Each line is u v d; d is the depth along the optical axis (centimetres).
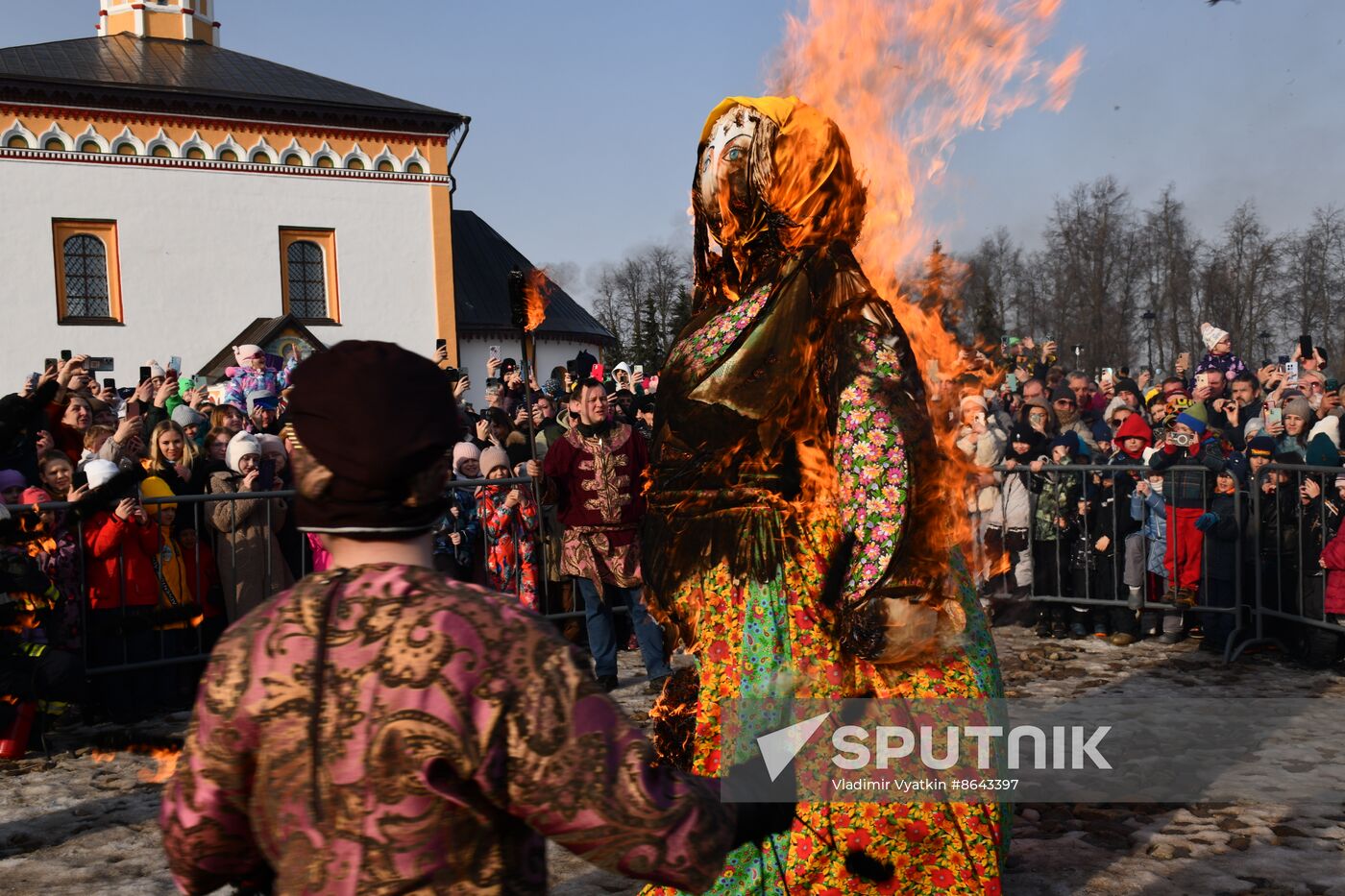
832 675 288
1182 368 1177
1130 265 3984
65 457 624
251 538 686
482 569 759
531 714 139
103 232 2623
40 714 566
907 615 277
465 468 778
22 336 2545
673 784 146
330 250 2836
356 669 138
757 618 291
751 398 297
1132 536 770
